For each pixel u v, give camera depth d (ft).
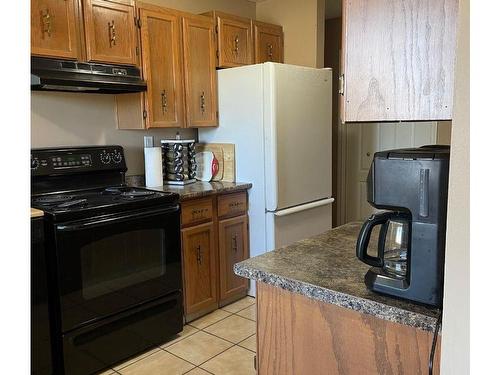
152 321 8.30
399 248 3.54
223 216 9.89
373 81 3.35
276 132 9.76
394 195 3.35
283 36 12.64
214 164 10.71
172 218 8.54
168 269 8.54
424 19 3.08
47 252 6.88
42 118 8.64
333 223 15.71
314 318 4.00
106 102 9.66
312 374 4.09
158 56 9.26
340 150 15.42
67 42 7.79
